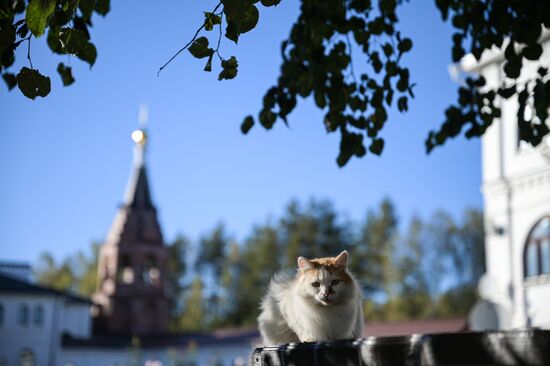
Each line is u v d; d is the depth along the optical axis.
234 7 3.35
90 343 50.34
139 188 57.22
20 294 48.81
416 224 72.81
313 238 73.12
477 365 2.32
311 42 5.84
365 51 5.91
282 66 5.88
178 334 52.28
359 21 5.73
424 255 71.75
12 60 4.21
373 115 5.95
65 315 52.59
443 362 2.37
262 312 5.32
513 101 21.05
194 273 89.81
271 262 75.56
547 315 19.08
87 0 3.89
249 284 75.81
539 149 18.61
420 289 69.31
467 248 72.81
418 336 2.46
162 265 56.34
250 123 5.87
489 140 21.92
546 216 19.72
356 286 5.12
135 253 55.22
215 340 47.78
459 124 6.23
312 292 4.86
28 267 57.50
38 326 48.78
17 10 4.72
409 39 5.83
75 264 93.56
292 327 4.97
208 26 3.83
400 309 61.38
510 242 20.75
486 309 17.77
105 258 56.06
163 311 55.38
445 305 62.72
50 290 49.56
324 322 4.84
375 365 2.55
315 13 5.70
